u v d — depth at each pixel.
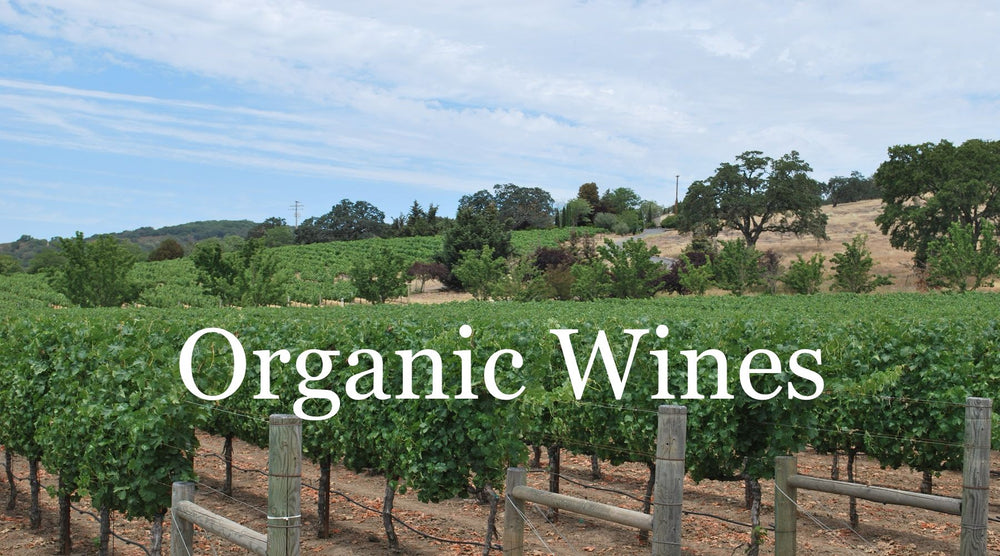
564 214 115.44
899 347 10.84
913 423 10.62
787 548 6.98
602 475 13.09
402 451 8.96
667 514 5.58
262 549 5.43
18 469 13.79
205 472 13.55
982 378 11.41
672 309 27.03
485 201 135.50
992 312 21.75
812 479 6.83
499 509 10.91
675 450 5.58
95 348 9.48
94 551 9.45
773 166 78.69
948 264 45.31
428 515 10.64
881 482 12.42
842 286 47.53
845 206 109.25
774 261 55.34
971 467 5.84
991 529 9.57
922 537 9.40
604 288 45.03
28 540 9.91
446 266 66.31
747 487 10.75
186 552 6.47
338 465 13.85
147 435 7.49
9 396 10.45
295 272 73.69
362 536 9.84
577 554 8.99
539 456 13.77
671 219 110.25
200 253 44.38
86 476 8.33
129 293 46.25
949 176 62.38
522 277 47.56
